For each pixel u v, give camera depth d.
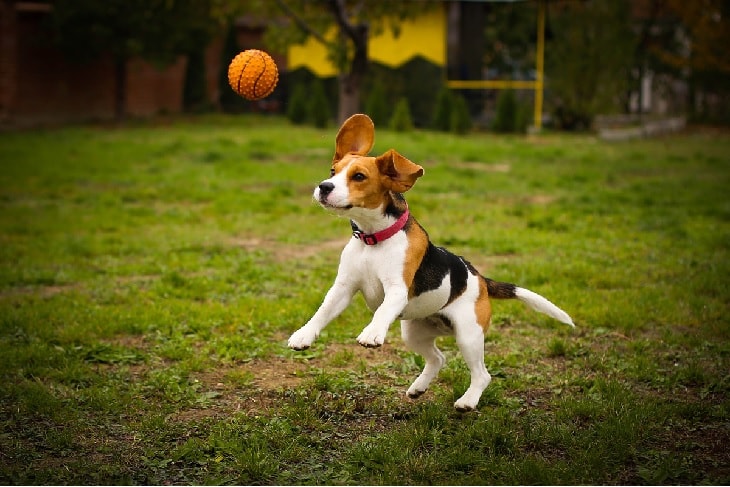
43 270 10.42
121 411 6.23
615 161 21.59
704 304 8.98
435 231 12.91
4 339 7.74
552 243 12.12
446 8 30.92
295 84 33.84
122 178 17.94
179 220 13.88
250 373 7.02
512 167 20.36
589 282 9.98
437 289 5.73
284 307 8.88
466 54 31.47
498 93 32.03
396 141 24.81
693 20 29.03
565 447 5.66
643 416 6.03
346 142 5.85
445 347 7.79
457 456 5.43
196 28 31.25
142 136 26.09
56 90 31.36
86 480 5.15
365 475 5.24
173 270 10.51
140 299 9.25
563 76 30.61
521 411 6.34
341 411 6.26
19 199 15.62
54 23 28.17
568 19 30.67
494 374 7.11
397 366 7.29
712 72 32.38
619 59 30.28
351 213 5.43
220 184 17.39
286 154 22.05
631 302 9.09
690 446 5.68
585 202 15.63
